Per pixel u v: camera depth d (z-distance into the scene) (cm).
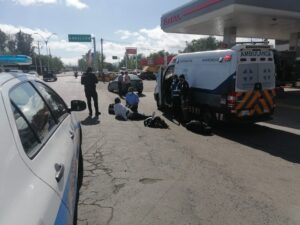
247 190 479
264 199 448
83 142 767
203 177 532
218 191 475
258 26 2044
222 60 899
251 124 1040
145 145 741
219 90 916
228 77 874
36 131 244
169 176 536
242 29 2202
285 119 1138
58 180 214
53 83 4269
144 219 390
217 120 941
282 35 2611
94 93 1151
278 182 514
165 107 1265
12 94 231
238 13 1554
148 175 540
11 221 144
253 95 880
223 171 564
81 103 518
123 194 461
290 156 666
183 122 1066
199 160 629
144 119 1099
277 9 1562
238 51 852
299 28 2136
